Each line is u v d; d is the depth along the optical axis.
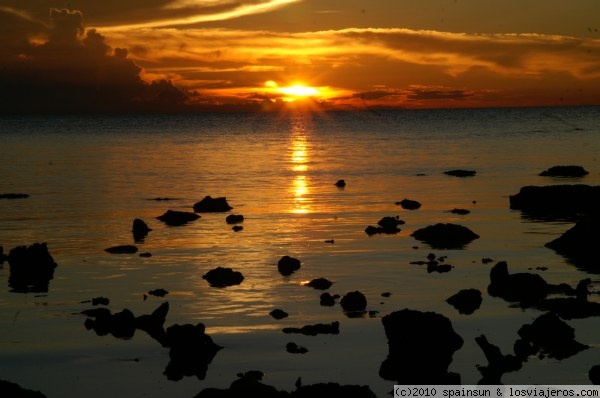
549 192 45.94
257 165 84.81
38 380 17.55
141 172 77.00
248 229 39.03
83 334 20.88
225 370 18.03
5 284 26.92
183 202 52.28
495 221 40.91
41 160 95.44
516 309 22.81
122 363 18.62
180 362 18.58
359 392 15.88
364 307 23.11
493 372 17.48
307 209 46.94
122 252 32.72
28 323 21.94
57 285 26.66
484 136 139.75
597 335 20.17
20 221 42.94
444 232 35.28
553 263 29.56
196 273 28.31
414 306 23.28
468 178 65.50
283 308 23.23
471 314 22.33
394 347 19.05
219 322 21.78
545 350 19.08
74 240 36.25
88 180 68.81
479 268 28.64
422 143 122.56
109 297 24.92
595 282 26.28
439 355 18.81
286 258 29.08
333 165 82.81
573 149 101.06
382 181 64.19
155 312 21.72
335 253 31.95
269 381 17.27
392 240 35.00
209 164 87.19
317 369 17.97
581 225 32.53
